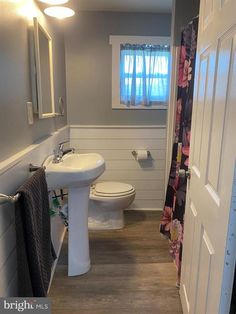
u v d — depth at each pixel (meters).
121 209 2.61
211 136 1.08
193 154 1.41
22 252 1.07
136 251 2.27
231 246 0.85
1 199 0.97
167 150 2.50
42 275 1.21
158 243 2.40
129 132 3.00
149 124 3.00
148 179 3.11
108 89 2.91
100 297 1.72
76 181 1.64
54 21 2.28
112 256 2.19
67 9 1.84
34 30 1.54
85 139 3.00
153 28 2.80
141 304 1.67
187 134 1.87
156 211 3.11
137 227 2.71
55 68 2.32
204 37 1.23
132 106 2.94
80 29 2.79
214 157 1.03
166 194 2.46
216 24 1.03
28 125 1.51
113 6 2.61
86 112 2.95
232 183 0.81
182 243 1.74
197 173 1.31
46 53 1.91
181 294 1.64
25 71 1.45
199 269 1.22
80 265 1.94
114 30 2.79
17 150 1.32
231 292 0.88
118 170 3.08
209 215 1.07
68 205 1.87
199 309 1.20
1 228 1.05
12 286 1.17
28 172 1.39
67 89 2.89
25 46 1.44
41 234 1.27
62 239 2.41
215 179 1.01
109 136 3.00
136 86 2.90
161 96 2.93
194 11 2.21
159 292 1.77
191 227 1.42
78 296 1.73
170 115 2.42
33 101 1.59
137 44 2.81
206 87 1.17
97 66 2.86
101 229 2.65
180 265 1.81
